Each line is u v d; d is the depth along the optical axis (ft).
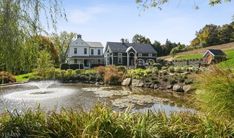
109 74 106.11
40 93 69.00
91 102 52.75
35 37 17.15
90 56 197.77
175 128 14.25
